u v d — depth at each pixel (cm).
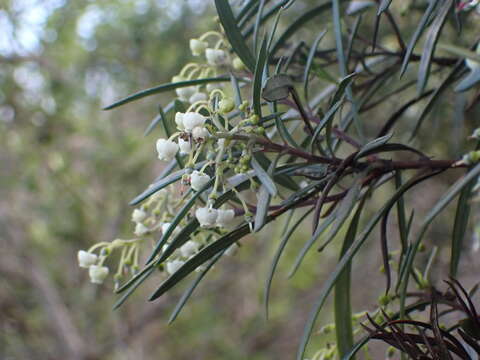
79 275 108
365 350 29
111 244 28
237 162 24
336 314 28
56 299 105
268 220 25
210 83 28
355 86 34
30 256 105
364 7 34
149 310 106
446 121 48
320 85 50
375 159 26
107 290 104
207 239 27
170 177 24
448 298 28
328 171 25
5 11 90
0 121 97
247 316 113
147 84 84
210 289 107
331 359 30
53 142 99
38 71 97
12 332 107
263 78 25
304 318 113
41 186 100
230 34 26
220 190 26
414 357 24
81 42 89
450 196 23
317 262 107
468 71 31
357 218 27
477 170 23
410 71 48
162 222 28
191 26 75
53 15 90
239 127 23
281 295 114
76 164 103
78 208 100
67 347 103
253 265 108
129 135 98
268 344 112
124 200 99
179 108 24
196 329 110
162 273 29
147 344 114
